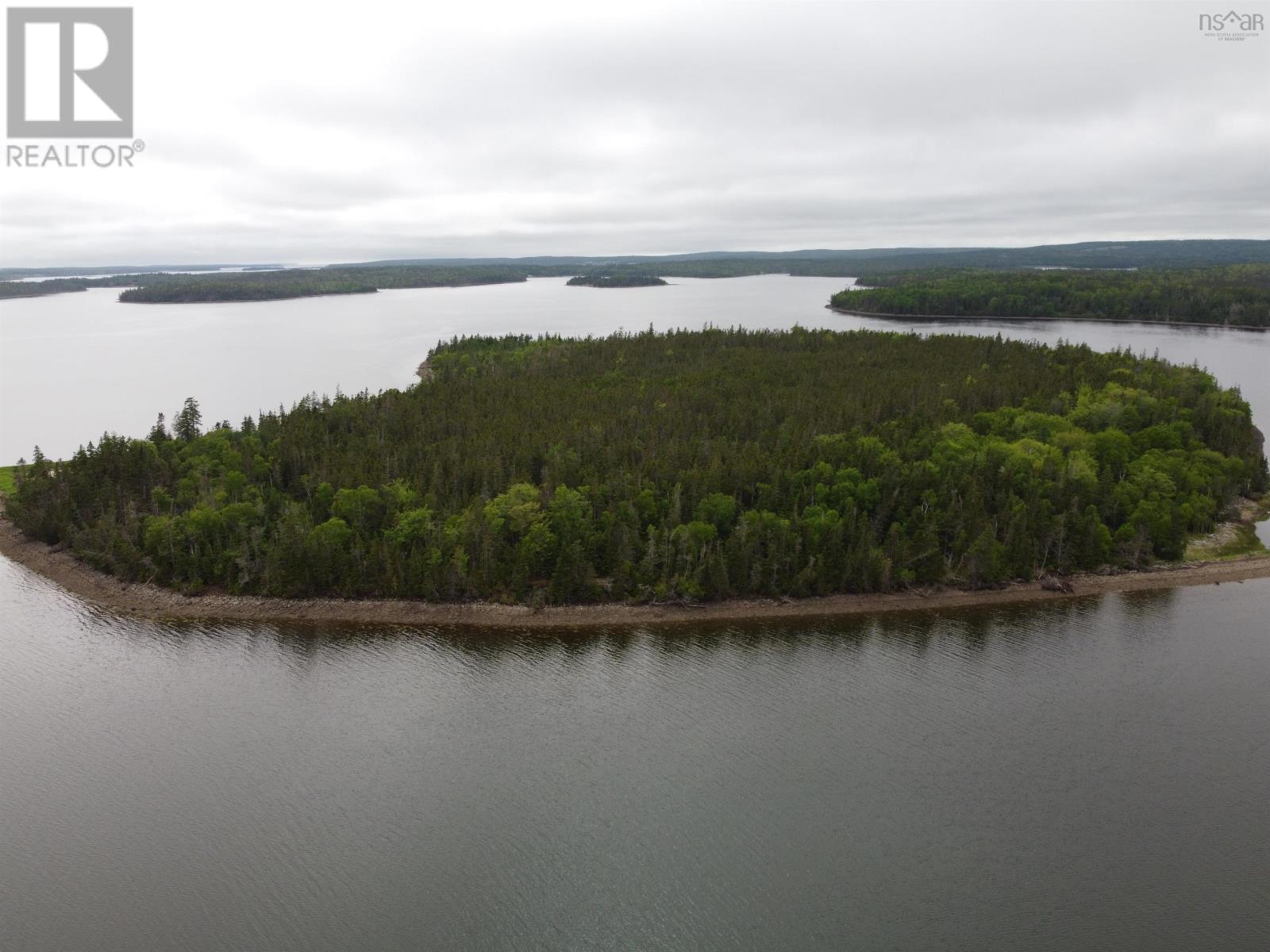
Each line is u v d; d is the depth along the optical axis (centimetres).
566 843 6344
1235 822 6562
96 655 8769
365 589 9675
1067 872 6100
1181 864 6169
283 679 8369
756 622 9419
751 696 8162
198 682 8325
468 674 8481
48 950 5478
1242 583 10419
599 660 8725
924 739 7531
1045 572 10488
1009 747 7425
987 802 6762
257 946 5512
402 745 7425
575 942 5562
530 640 9038
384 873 6081
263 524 10550
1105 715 7856
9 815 6594
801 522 10162
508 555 9831
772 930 5625
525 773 7081
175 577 10025
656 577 9800
